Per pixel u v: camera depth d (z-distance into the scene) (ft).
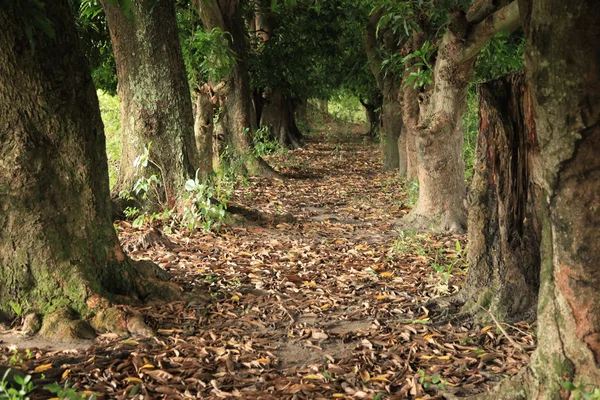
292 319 18.02
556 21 9.21
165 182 30.40
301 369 14.47
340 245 27.55
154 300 18.88
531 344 15.26
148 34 29.60
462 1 29.55
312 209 37.60
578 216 9.75
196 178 28.12
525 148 16.58
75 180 17.78
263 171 49.26
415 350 15.28
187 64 40.81
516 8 23.88
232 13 47.65
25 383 12.18
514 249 16.84
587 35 9.07
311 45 59.98
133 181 30.42
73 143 17.69
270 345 16.11
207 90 38.04
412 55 29.01
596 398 9.70
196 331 16.97
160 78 29.96
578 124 9.44
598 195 9.61
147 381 13.62
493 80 16.75
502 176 16.92
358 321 17.97
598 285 9.84
